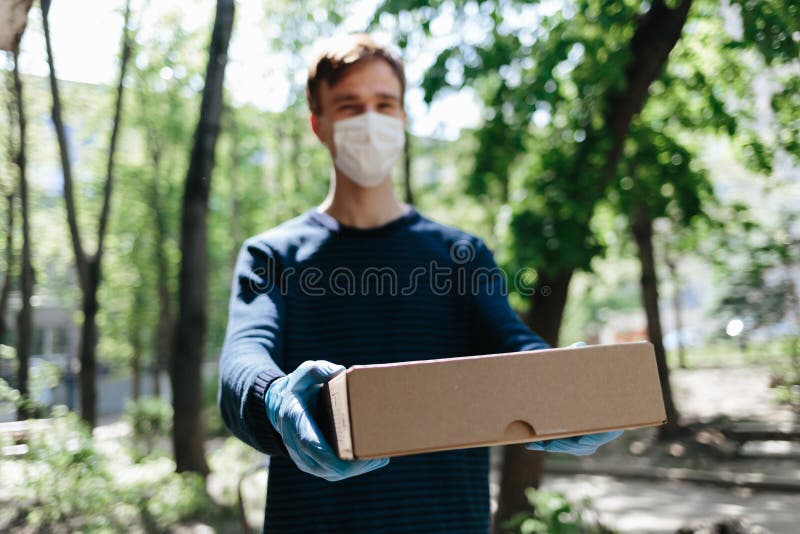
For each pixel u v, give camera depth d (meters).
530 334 1.55
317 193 15.19
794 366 13.21
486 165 5.82
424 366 0.92
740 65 6.23
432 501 1.49
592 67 5.43
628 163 6.87
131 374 24.47
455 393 0.93
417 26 5.56
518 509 5.52
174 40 11.72
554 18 5.58
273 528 1.47
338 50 1.73
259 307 1.47
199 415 8.22
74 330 22.28
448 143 13.33
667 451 10.80
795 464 9.30
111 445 8.30
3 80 7.68
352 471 0.95
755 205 11.95
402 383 0.91
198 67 12.70
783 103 5.81
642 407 1.01
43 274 14.41
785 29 4.66
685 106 7.20
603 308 28.84
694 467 9.79
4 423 6.79
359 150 1.66
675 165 6.95
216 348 19.34
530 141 5.95
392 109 1.73
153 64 11.79
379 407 0.89
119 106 9.77
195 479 7.09
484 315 1.61
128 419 14.85
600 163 5.61
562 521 5.18
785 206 12.16
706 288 24.38
